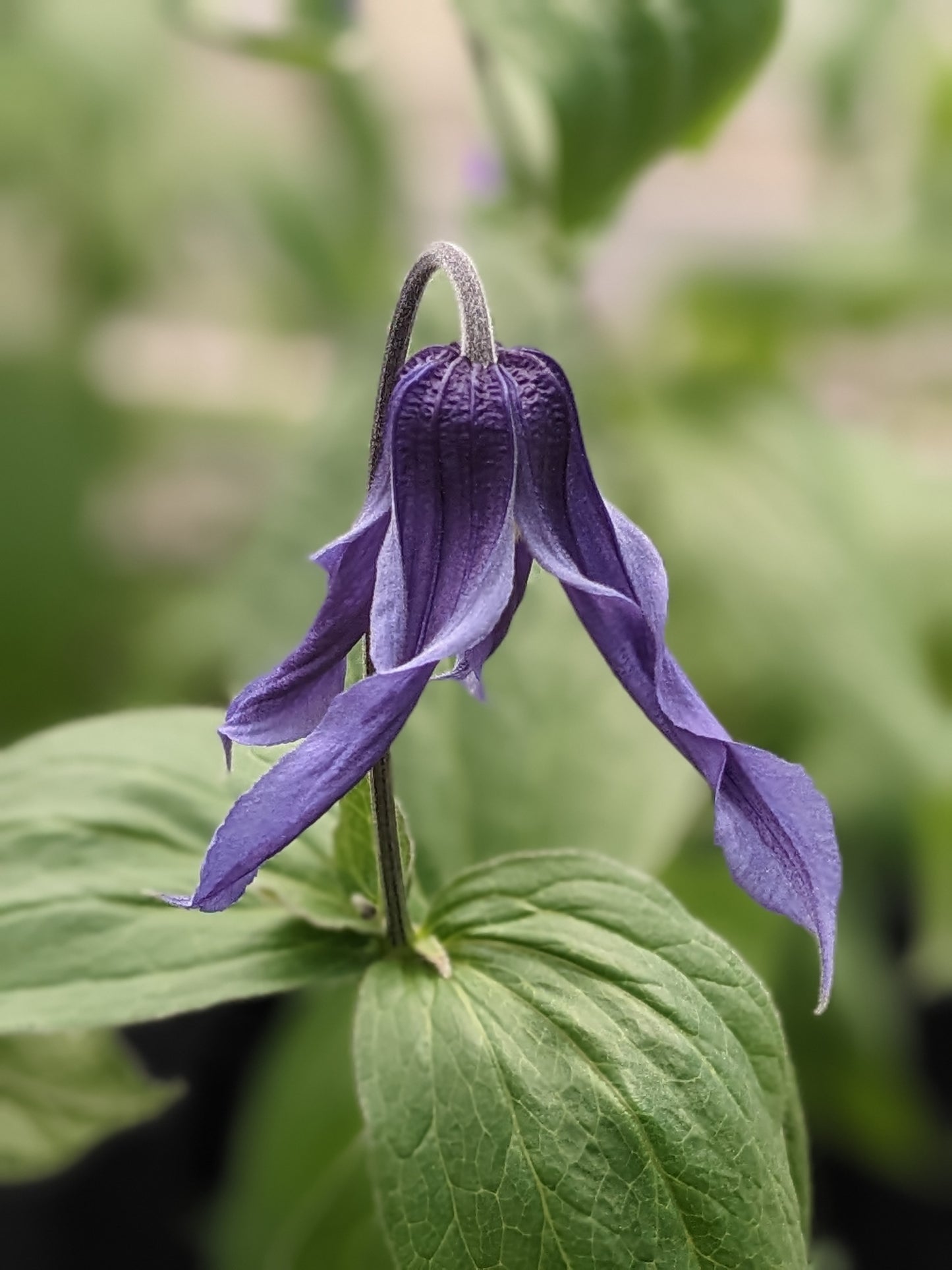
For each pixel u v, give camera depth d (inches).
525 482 8.0
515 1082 8.5
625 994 8.7
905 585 13.7
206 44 12.3
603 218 11.1
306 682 8.1
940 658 13.8
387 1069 8.5
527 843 10.3
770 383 14.9
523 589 8.3
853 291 14.7
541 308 11.7
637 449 14.0
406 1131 8.4
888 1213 13.2
